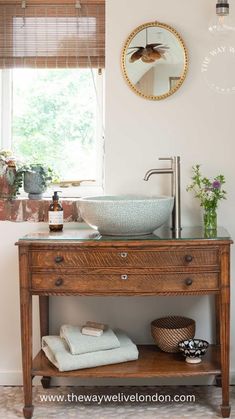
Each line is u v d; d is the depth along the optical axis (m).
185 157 3.71
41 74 4.02
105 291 3.27
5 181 3.73
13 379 3.77
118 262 3.25
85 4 3.88
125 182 3.72
